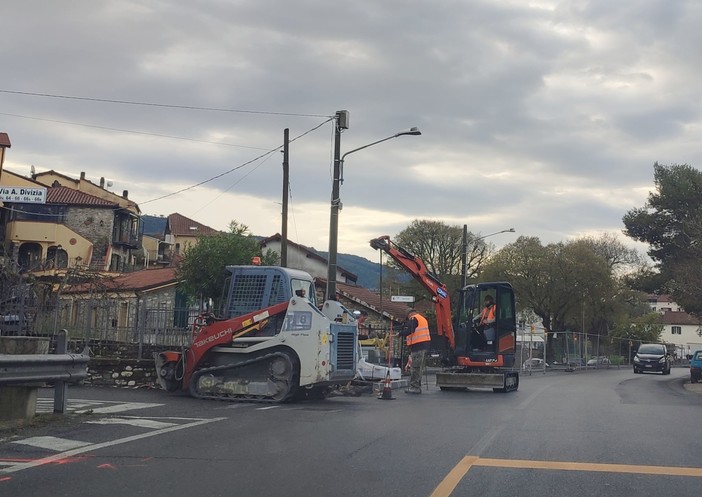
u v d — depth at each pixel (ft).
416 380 59.93
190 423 33.71
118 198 207.00
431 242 208.95
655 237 153.58
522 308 198.80
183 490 20.39
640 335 244.22
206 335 48.29
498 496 19.94
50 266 106.11
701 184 144.56
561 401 51.16
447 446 28.04
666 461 25.29
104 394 48.29
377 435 30.71
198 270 103.55
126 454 25.43
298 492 20.25
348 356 49.26
